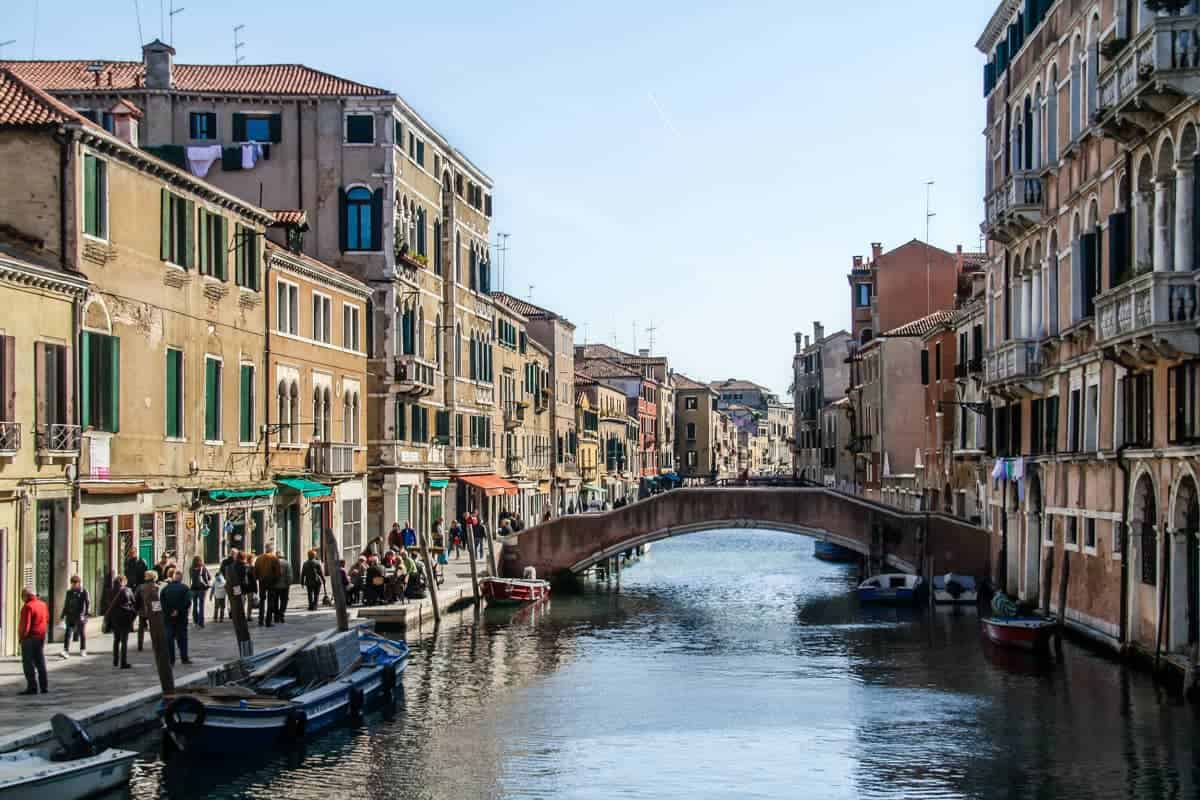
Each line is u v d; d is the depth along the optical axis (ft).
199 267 99.40
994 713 77.36
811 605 142.31
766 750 69.00
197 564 91.86
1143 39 74.23
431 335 158.81
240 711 62.90
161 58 136.98
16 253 81.00
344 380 133.39
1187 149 74.18
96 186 84.43
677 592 158.81
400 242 143.33
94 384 83.25
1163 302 73.15
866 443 219.41
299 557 119.85
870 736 72.28
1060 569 104.88
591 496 286.46
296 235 123.95
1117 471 89.15
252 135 139.23
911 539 147.13
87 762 52.80
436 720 75.92
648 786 61.82
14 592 75.46
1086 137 93.30
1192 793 58.85
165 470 93.66
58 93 135.64
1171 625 78.79
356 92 139.54
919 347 198.70
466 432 175.32
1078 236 97.50
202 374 99.96
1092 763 64.18
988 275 129.59
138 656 76.13
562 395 254.06
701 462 430.61
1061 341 103.19
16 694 64.08
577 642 110.42
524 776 63.41
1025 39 112.27
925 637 113.60
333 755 66.80
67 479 80.12
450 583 136.77
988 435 135.64
